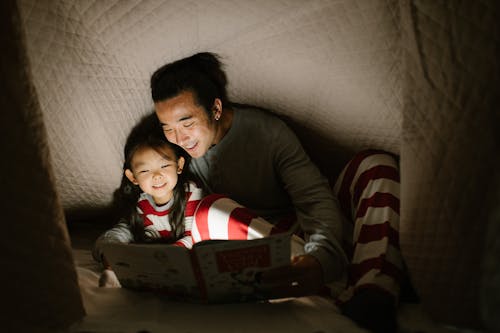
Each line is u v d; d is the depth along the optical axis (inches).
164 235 59.7
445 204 38.0
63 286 36.3
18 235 33.3
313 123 61.8
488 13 34.4
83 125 54.7
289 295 43.8
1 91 32.3
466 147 35.8
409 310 42.5
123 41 49.8
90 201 62.7
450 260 37.3
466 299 35.6
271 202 61.4
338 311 43.1
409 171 43.3
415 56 41.8
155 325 37.1
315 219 50.9
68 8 45.8
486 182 33.4
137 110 57.9
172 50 52.5
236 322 39.0
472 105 35.5
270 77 57.6
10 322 32.6
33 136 34.7
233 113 56.7
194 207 59.5
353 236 51.4
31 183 34.4
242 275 40.8
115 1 46.3
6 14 32.5
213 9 48.7
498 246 25.7
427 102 40.8
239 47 54.2
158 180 56.1
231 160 58.1
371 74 51.8
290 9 49.1
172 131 51.4
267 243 38.8
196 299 43.6
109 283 47.8
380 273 43.1
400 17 45.6
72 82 51.1
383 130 55.7
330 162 66.2
